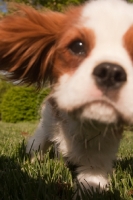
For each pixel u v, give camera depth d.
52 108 0.45
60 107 0.35
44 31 0.42
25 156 0.49
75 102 0.33
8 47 0.44
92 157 0.43
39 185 0.37
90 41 0.36
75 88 0.33
